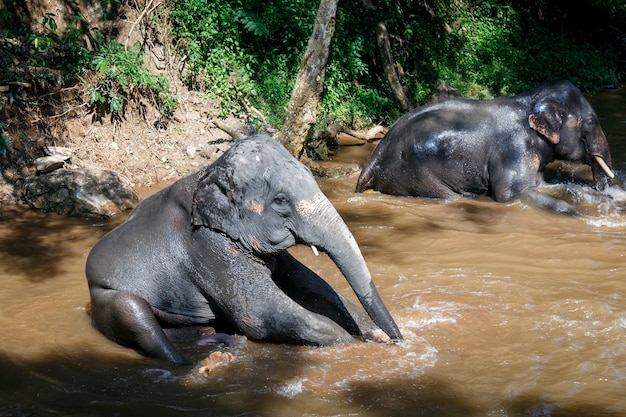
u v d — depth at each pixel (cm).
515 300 634
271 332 554
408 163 940
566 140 934
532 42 1694
